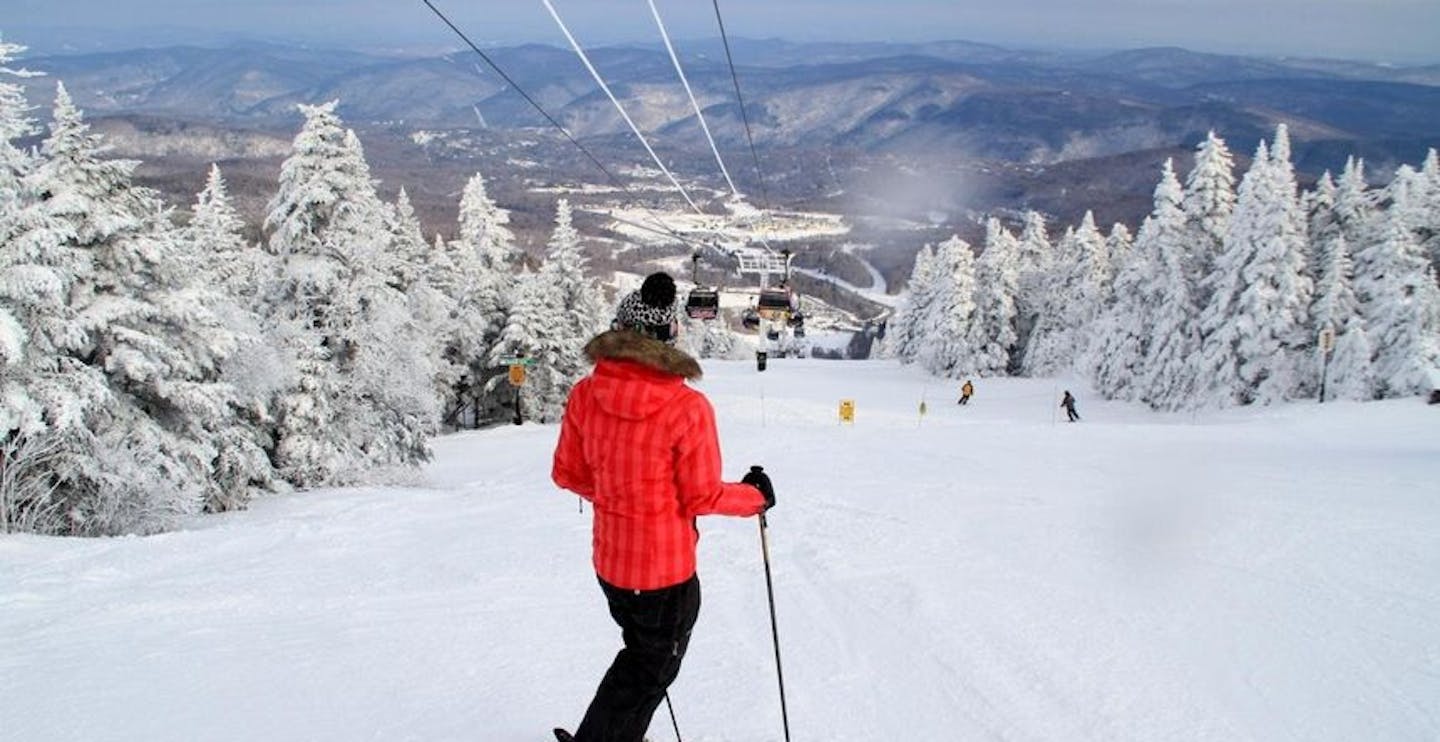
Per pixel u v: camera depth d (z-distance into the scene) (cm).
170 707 434
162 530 1689
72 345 1655
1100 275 6219
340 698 444
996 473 1556
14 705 441
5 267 1589
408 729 398
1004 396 5081
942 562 775
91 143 1752
